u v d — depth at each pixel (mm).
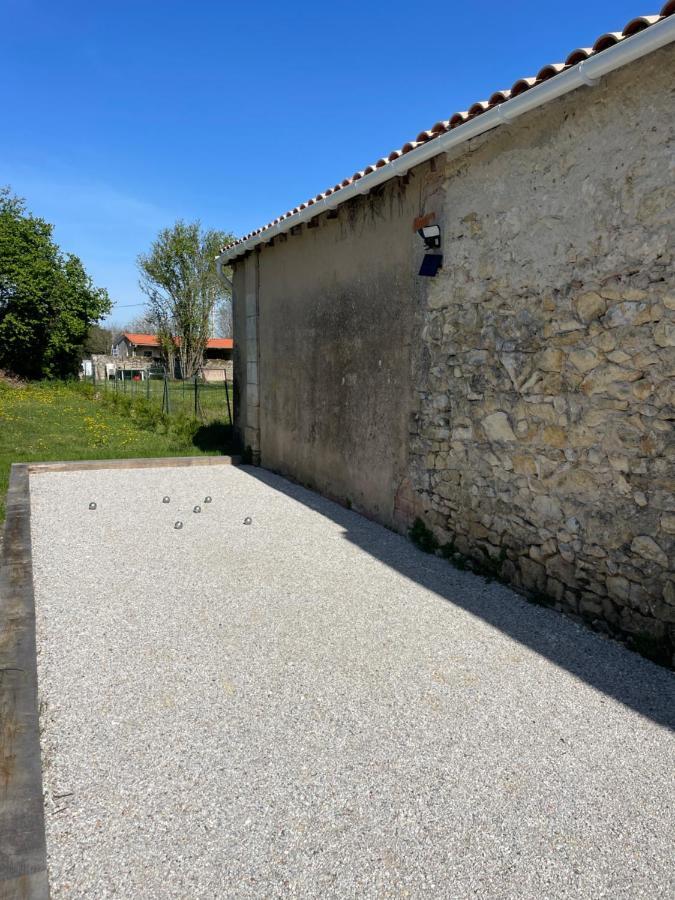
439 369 4879
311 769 2342
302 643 3383
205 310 33125
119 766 2344
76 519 5906
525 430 3998
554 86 3289
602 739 2537
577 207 3500
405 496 5453
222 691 2887
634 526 3252
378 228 5707
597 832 2029
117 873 1853
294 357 7750
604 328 3363
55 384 26031
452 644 3379
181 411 13609
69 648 3285
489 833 2025
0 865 1799
